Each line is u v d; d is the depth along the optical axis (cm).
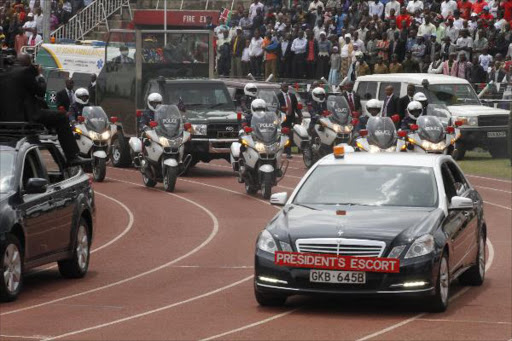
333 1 9725
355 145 6738
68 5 11588
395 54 9044
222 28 10438
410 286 2917
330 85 9038
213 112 7156
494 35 8731
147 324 2898
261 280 2995
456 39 8944
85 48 9450
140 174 7212
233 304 3212
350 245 2933
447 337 2730
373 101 6303
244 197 6069
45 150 3606
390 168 3306
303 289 2944
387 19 9206
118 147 7575
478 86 8600
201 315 3031
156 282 3662
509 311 3106
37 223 3372
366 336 2733
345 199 3216
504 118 7869
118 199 6012
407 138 6234
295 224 3028
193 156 7100
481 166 7481
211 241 4638
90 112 6844
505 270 3944
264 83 8062
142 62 7600
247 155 6012
